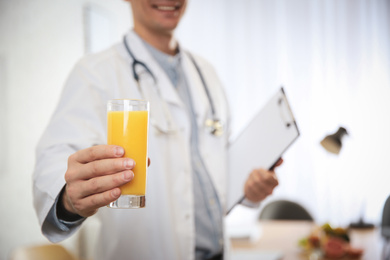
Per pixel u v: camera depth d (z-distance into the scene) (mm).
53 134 1236
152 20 1533
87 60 1438
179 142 1496
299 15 4238
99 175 792
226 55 4230
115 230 1396
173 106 1533
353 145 4129
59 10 3328
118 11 3732
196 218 1501
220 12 4242
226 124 1771
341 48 4211
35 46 3207
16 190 3119
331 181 4117
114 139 804
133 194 797
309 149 4152
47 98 3328
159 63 1596
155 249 1399
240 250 2148
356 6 4223
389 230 2422
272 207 3438
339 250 2004
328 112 4176
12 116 3086
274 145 1478
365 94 4164
